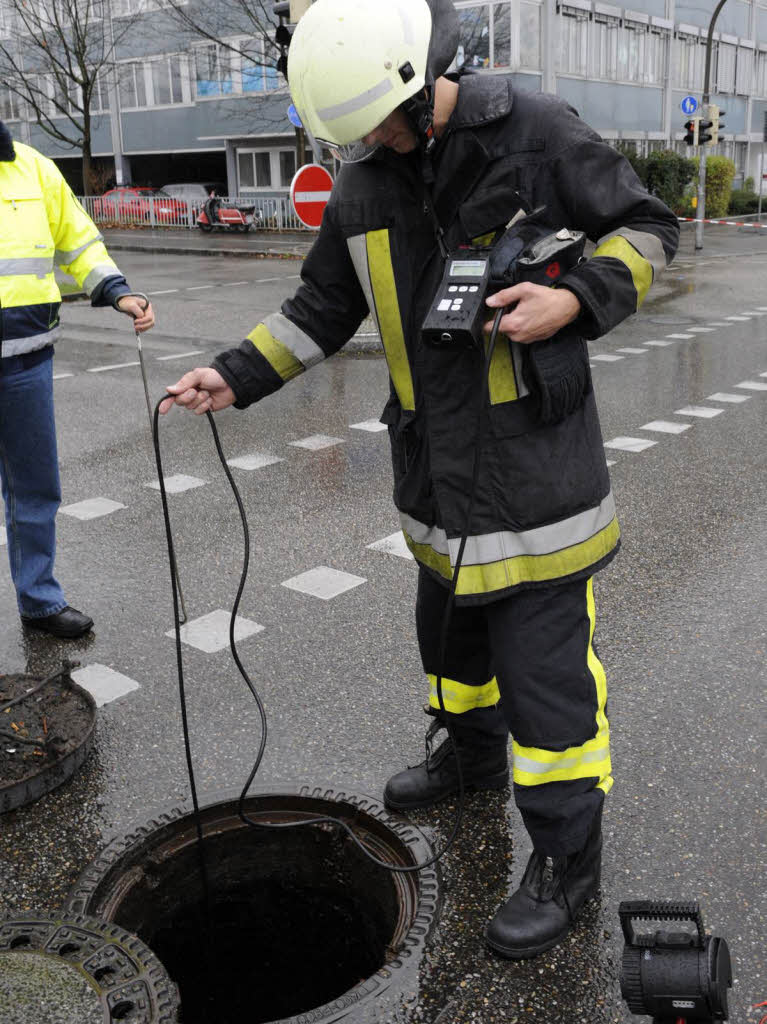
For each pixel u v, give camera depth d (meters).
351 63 1.81
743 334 10.64
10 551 3.70
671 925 2.23
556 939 2.18
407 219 2.03
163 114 35.72
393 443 2.30
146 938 2.54
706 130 20.47
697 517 4.97
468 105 1.92
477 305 1.85
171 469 5.95
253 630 3.78
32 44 35.38
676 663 3.47
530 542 2.06
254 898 2.71
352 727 3.09
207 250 22.19
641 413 7.19
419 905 2.32
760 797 2.69
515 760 2.18
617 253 1.90
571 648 2.13
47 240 3.44
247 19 30.83
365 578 4.25
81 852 2.56
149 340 10.78
